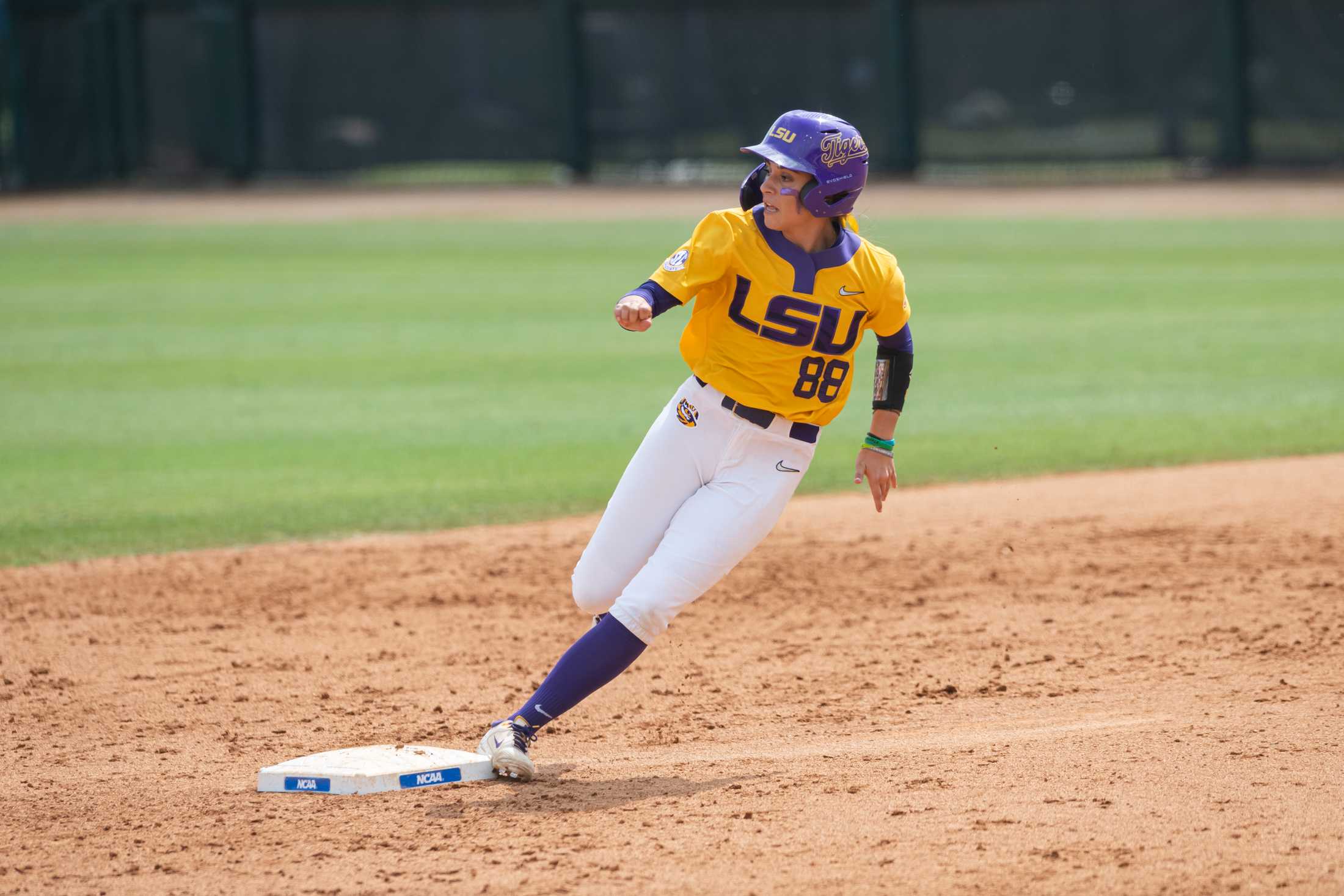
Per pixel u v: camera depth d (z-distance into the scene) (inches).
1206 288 2659.9
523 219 4119.1
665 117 4761.3
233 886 518.6
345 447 1459.2
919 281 2856.8
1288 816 544.4
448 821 578.6
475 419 1598.2
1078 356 1977.1
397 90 4822.8
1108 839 527.5
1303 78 4362.7
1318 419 1531.7
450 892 504.7
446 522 1170.6
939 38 4633.4
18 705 764.0
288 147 4874.5
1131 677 778.8
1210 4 4387.3
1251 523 1118.4
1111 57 4510.3
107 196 4712.1
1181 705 719.1
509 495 1258.6
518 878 514.6
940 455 1409.9
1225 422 1529.3
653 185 4717.0
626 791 612.1
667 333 2261.3
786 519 1175.0
